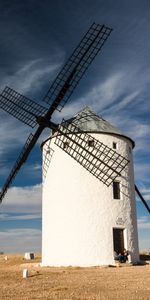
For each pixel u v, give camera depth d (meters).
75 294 12.41
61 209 25.64
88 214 24.97
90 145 25.91
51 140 27.38
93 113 28.39
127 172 27.00
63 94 25.17
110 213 25.27
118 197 26.25
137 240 26.55
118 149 26.86
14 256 39.34
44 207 27.38
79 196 25.34
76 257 24.41
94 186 25.42
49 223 26.28
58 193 26.06
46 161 27.75
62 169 26.27
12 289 13.79
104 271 19.81
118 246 25.38
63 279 16.58
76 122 26.70
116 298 11.48
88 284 14.73
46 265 25.44
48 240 26.06
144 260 28.75
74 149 25.83
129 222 25.98
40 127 25.59
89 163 25.39
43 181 28.03
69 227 25.05
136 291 12.70
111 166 25.22
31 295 12.34
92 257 24.20
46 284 15.03
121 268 21.53
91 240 24.50
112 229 25.05
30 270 21.39
